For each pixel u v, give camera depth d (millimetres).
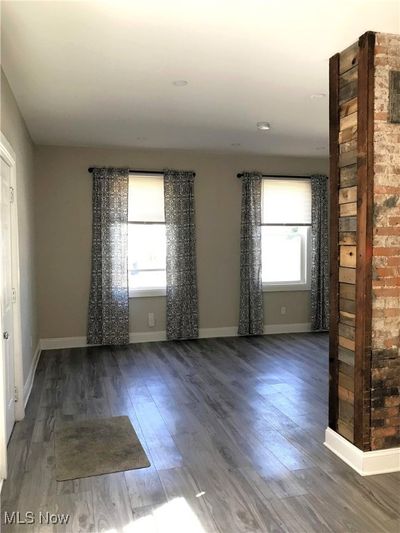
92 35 2746
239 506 2344
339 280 2859
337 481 2580
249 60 3152
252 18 2574
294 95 3879
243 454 2916
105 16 2523
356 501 2385
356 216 2660
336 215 2861
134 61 3145
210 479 2609
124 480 2605
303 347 5871
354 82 2652
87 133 5141
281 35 2779
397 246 2639
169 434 3227
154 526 2184
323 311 6836
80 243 5949
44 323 5863
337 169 2834
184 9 2459
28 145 4953
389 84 2557
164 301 6293
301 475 2648
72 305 5949
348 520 2227
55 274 5883
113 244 5953
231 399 3941
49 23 2590
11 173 3477
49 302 5867
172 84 3598
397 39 2562
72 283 5941
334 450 2930
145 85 3611
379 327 2643
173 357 5379
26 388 3990
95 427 3355
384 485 2537
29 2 2365
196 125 4824
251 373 4723
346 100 2730
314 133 5199
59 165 5848
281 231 6797
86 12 2473
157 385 4336
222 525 2189
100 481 2596
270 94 3854
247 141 5602
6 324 3074
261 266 6602
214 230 6449
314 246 6727
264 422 3434
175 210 6180
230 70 3330
